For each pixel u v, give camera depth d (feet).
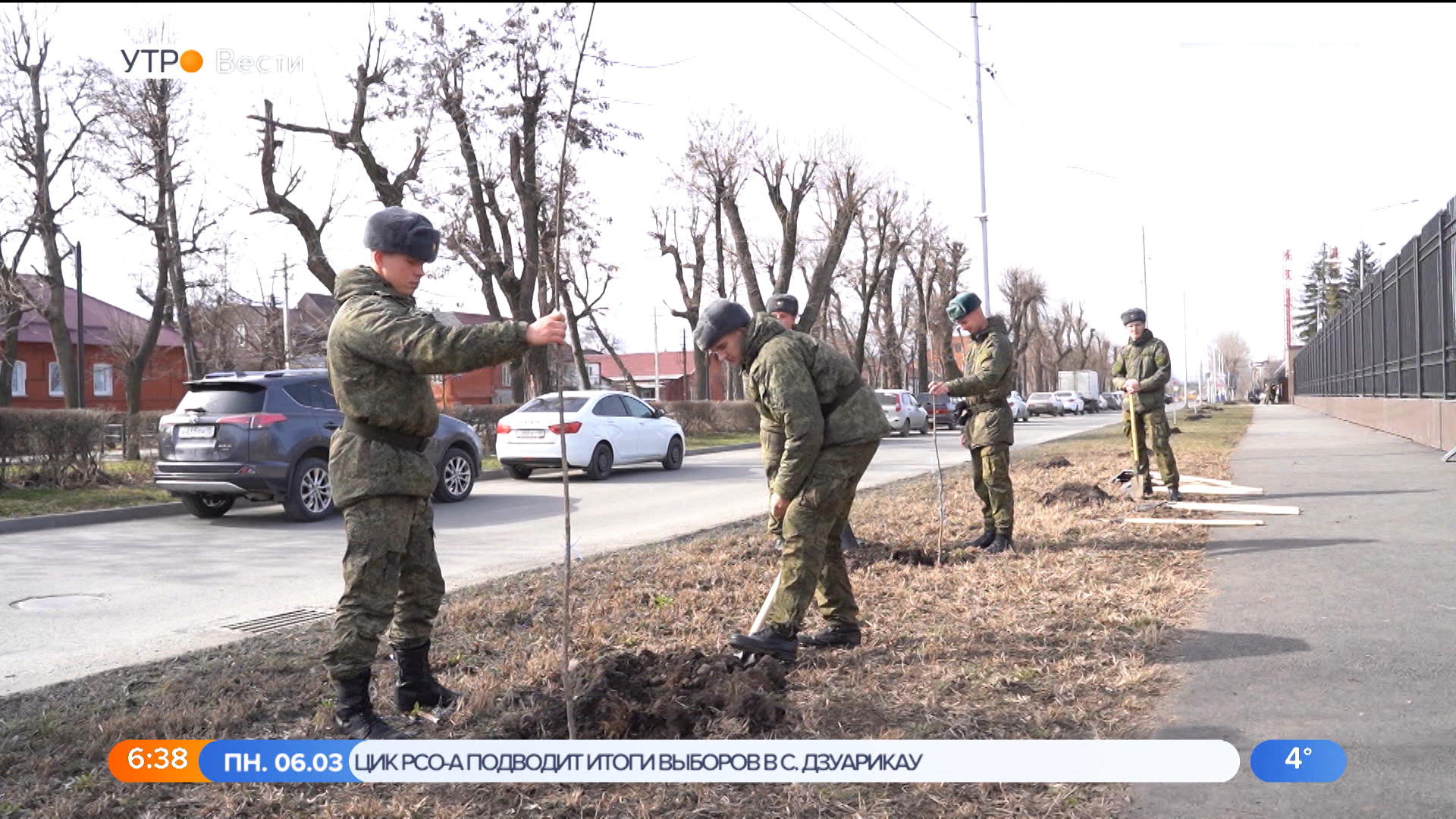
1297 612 16.65
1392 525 25.16
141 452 47.93
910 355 197.47
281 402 35.86
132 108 65.41
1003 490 23.34
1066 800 9.83
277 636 17.80
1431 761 10.39
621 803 10.07
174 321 108.37
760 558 23.76
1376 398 71.05
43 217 76.59
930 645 15.14
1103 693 12.89
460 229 71.20
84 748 11.85
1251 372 467.52
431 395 12.27
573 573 22.54
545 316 10.80
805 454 13.78
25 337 128.26
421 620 12.82
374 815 9.96
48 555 28.66
